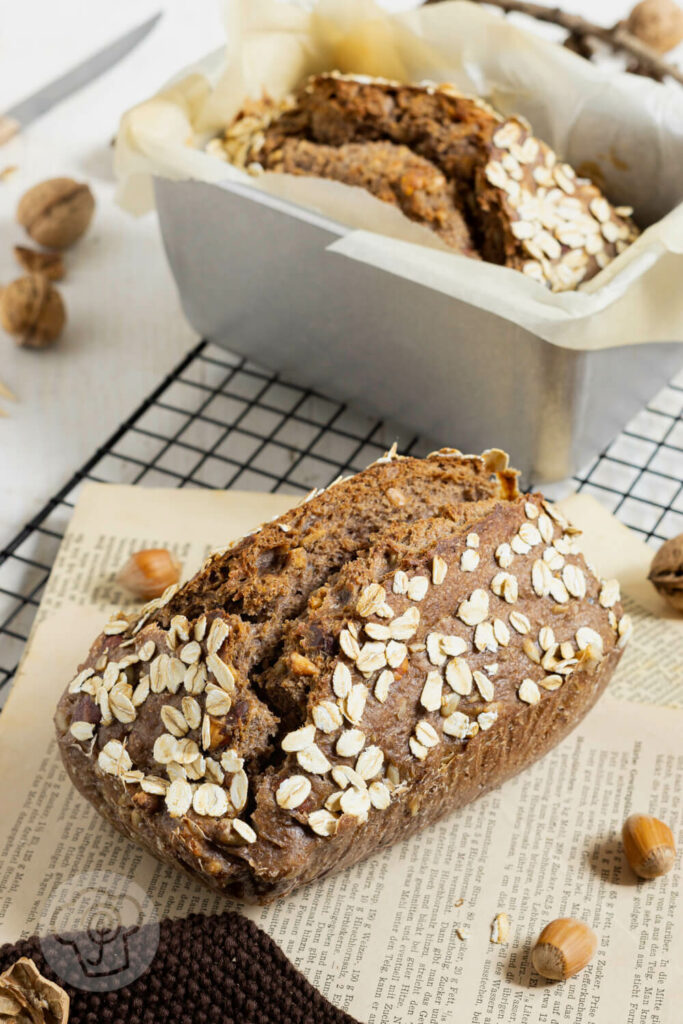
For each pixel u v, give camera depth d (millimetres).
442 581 663
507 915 674
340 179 817
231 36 830
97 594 766
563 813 699
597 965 662
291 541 674
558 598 679
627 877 683
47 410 874
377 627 651
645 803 700
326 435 857
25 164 976
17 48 1039
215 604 667
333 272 772
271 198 768
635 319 743
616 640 693
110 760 655
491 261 809
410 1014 652
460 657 659
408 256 748
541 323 731
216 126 850
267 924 672
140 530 788
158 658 659
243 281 811
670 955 664
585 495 804
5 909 672
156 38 1037
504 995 656
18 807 700
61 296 908
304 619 658
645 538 812
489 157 800
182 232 812
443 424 812
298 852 637
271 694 656
